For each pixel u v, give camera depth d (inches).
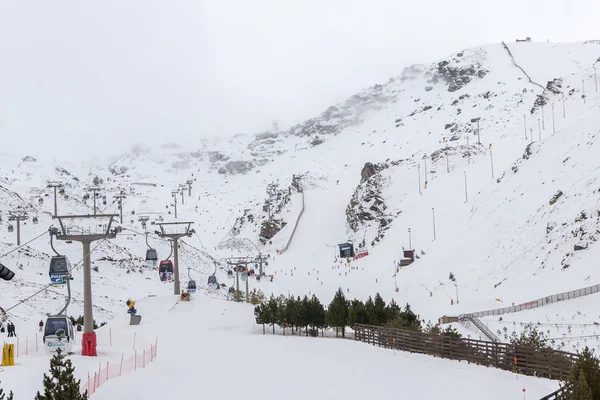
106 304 3501.5
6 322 2586.1
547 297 2960.1
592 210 3710.6
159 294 4052.7
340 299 2490.2
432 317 3553.2
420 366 1521.9
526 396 1131.9
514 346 1390.3
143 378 1408.7
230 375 1475.1
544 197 4527.6
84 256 1660.9
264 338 2300.7
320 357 1752.0
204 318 2839.6
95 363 1528.1
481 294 3823.8
